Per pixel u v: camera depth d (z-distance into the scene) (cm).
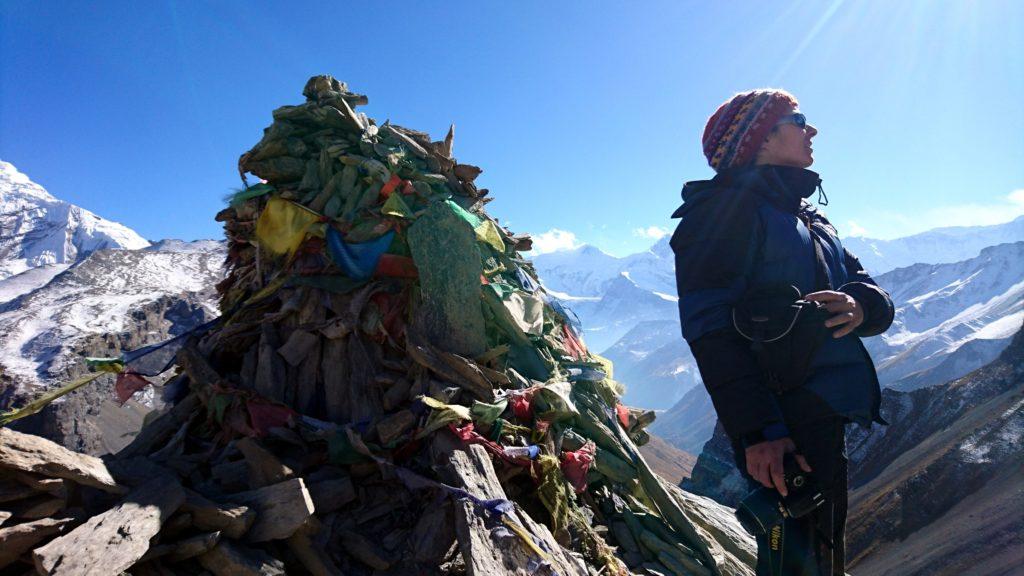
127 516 248
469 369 394
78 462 260
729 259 212
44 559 219
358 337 411
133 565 246
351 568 304
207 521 273
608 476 433
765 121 228
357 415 388
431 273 418
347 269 429
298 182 474
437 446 355
